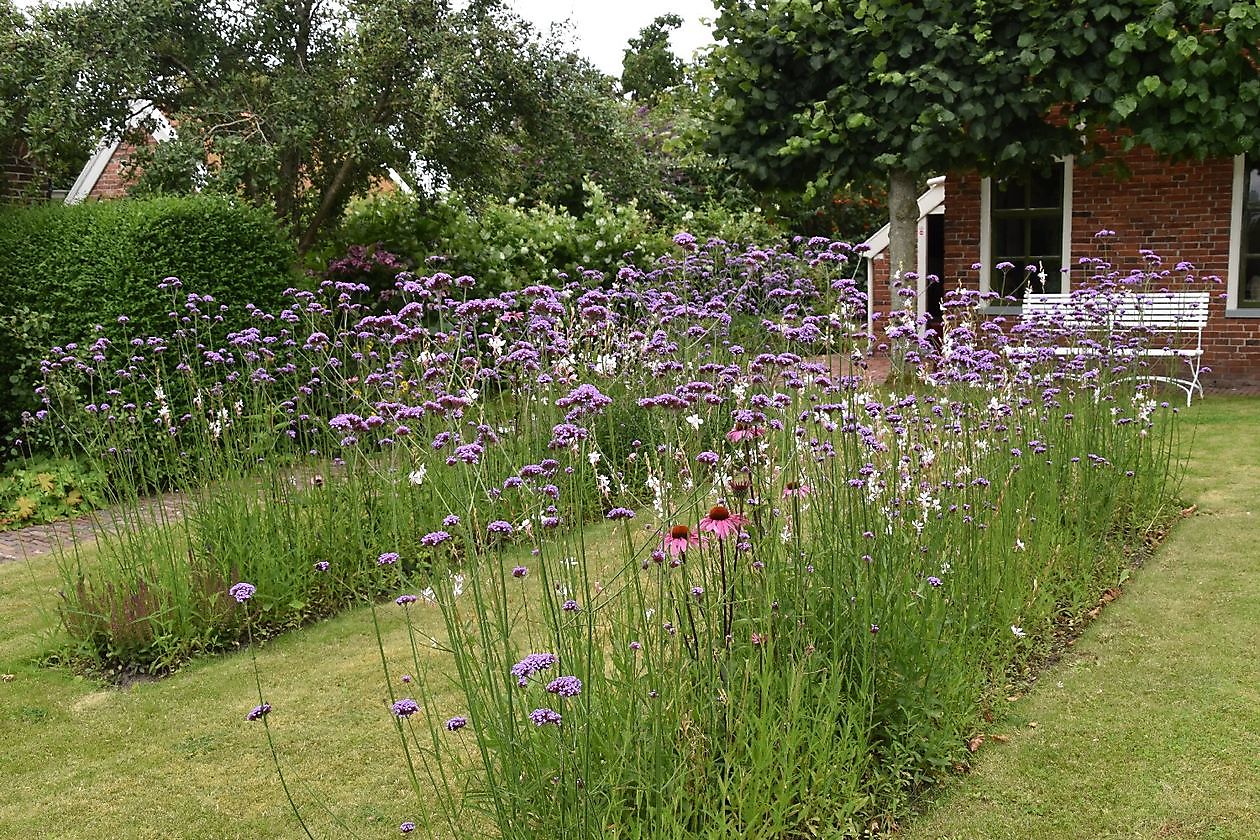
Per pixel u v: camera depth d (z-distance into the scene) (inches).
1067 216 459.2
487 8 392.2
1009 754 127.1
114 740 142.9
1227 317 434.9
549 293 172.6
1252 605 171.5
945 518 147.4
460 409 154.6
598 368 203.6
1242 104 359.6
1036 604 164.2
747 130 429.1
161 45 355.3
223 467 206.5
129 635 169.3
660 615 109.3
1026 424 205.5
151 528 199.3
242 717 148.4
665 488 135.3
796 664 115.6
